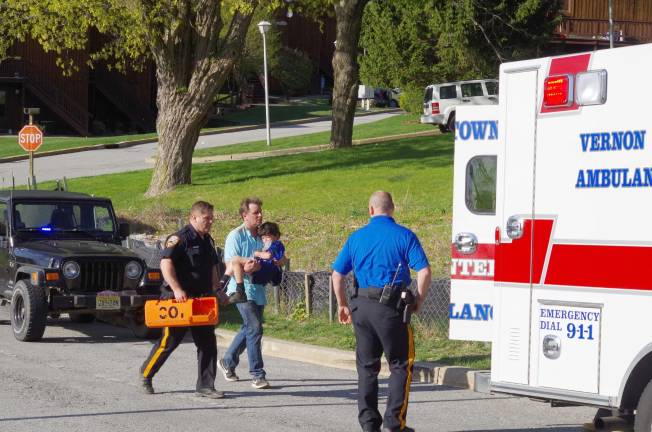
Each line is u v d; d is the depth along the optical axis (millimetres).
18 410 12578
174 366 16078
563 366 10641
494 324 11234
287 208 31031
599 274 10352
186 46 35938
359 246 11078
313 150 50219
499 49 54812
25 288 18219
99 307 18250
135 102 77875
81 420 12047
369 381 11047
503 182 11172
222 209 31969
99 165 52500
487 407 13242
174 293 13016
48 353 17203
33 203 20062
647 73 10023
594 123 10430
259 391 14039
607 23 66875
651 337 9914
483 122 13711
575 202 10578
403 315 10836
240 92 87188
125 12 34500
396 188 32656
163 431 11539
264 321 19359
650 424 9812
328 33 106188
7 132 72375
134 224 30172
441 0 55625
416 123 61594
